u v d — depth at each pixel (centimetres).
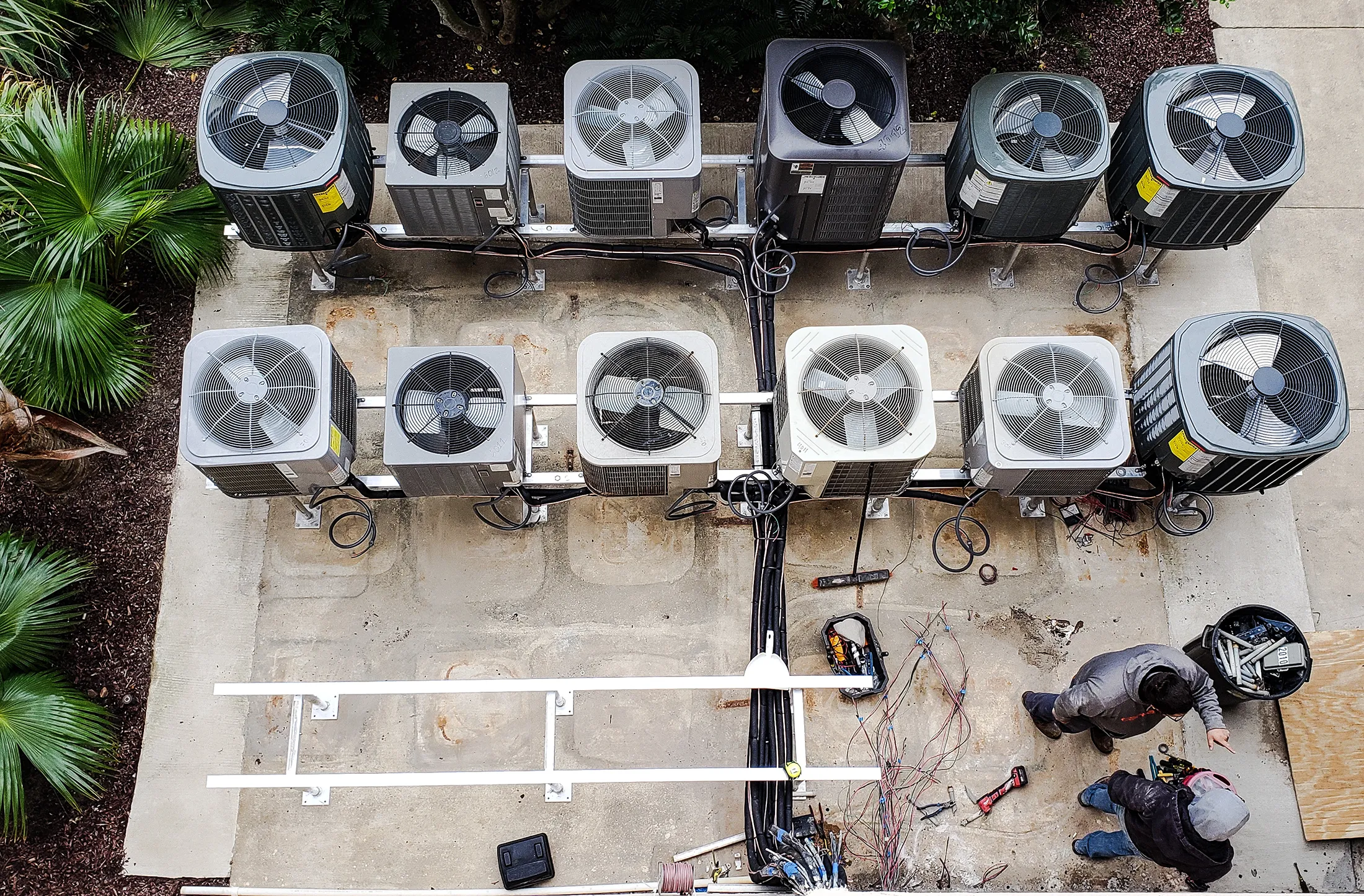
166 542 754
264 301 805
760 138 756
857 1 782
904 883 691
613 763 709
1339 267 824
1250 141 718
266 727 715
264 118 707
